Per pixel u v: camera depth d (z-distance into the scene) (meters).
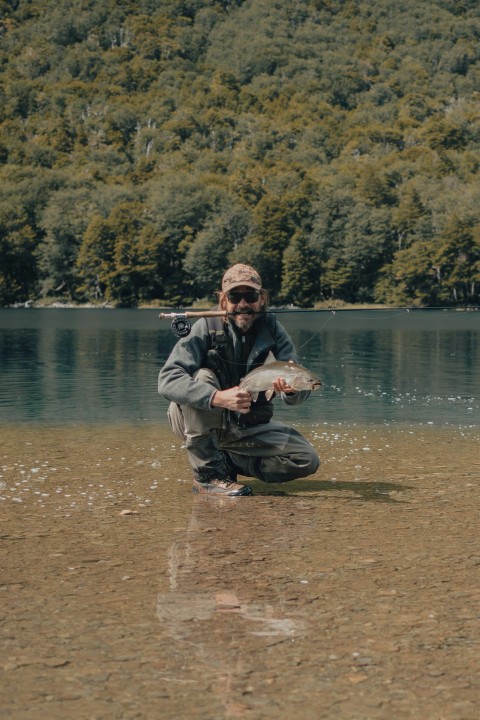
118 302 142.88
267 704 2.64
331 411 11.48
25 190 163.75
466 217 138.75
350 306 138.25
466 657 2.98
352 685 2.77
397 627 3.25
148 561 4.17
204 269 139.25
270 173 181.38
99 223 142.75
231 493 5.85
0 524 5.00
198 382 5.71
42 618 3.36
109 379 16.55
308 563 4.12
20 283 150.62
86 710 2.60
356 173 186.50
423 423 10.16
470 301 136.38
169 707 2.62
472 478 6.51
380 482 6.38
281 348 6.03
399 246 142.75
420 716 2.57
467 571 3.96
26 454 7.71
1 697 2.68
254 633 3.20
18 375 17.52
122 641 3.12
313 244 140.12
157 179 186.75
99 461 7.36
